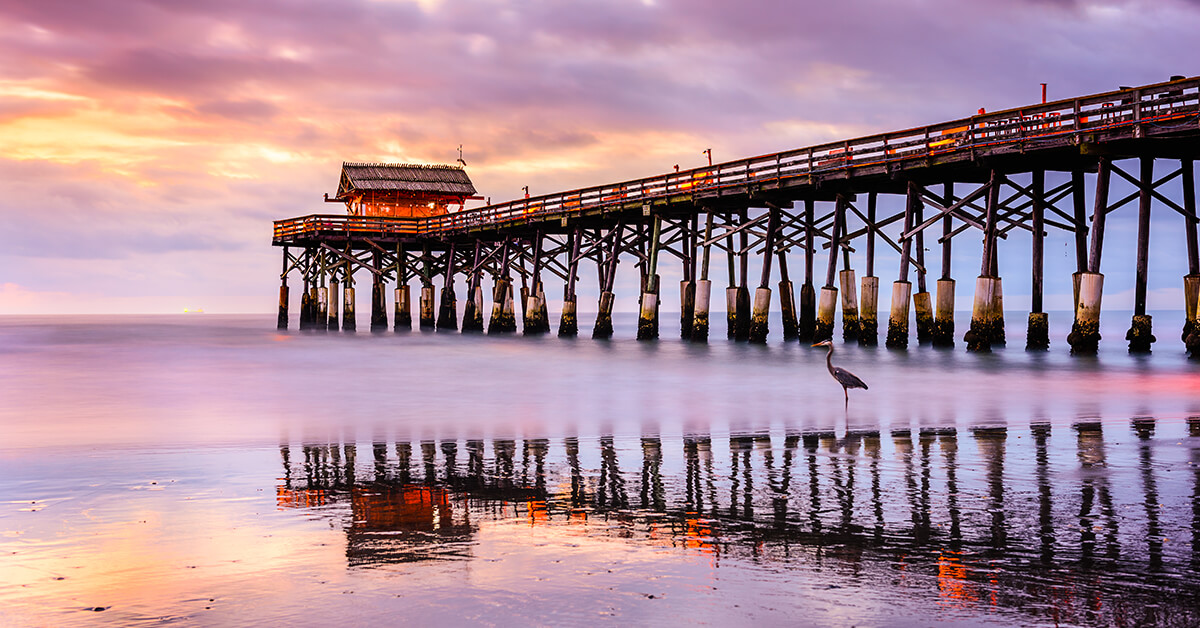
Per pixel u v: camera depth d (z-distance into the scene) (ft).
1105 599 24.27
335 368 113.70
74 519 33.94
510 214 181.88
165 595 25.38
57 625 23.34
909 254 112.27
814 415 62.85
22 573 27.48
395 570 27.22
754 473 41.24
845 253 142.31
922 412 63.62
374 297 228.63
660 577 26.30
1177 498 35.22
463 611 23.84
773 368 102.83
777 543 29.63
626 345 149.89
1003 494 36.11
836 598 24.49
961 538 29.91
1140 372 90.48
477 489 38.63
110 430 59.36
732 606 23.94
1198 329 96.53
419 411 68.28
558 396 77.92
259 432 57.67
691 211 150.82
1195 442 48.65
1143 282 98.63
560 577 26.43
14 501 37.11
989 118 98.63
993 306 107.65
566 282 174.70
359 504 36.04
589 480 40.22
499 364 115.85
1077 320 97.25
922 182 114.11
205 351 159.43
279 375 103.91
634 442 51.24
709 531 31.22
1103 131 88.53
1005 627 22.50
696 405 69.97
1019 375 89.51
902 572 26.55
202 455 48.42
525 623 22.93
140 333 278.05
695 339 140.87
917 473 40.68
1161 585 25.27
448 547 29.63
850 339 122.52
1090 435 51.55
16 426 61.93
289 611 24.07
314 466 44.65
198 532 31.86
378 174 230.07
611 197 154.92
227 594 25.39
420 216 229.04
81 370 116.06
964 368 96.78
